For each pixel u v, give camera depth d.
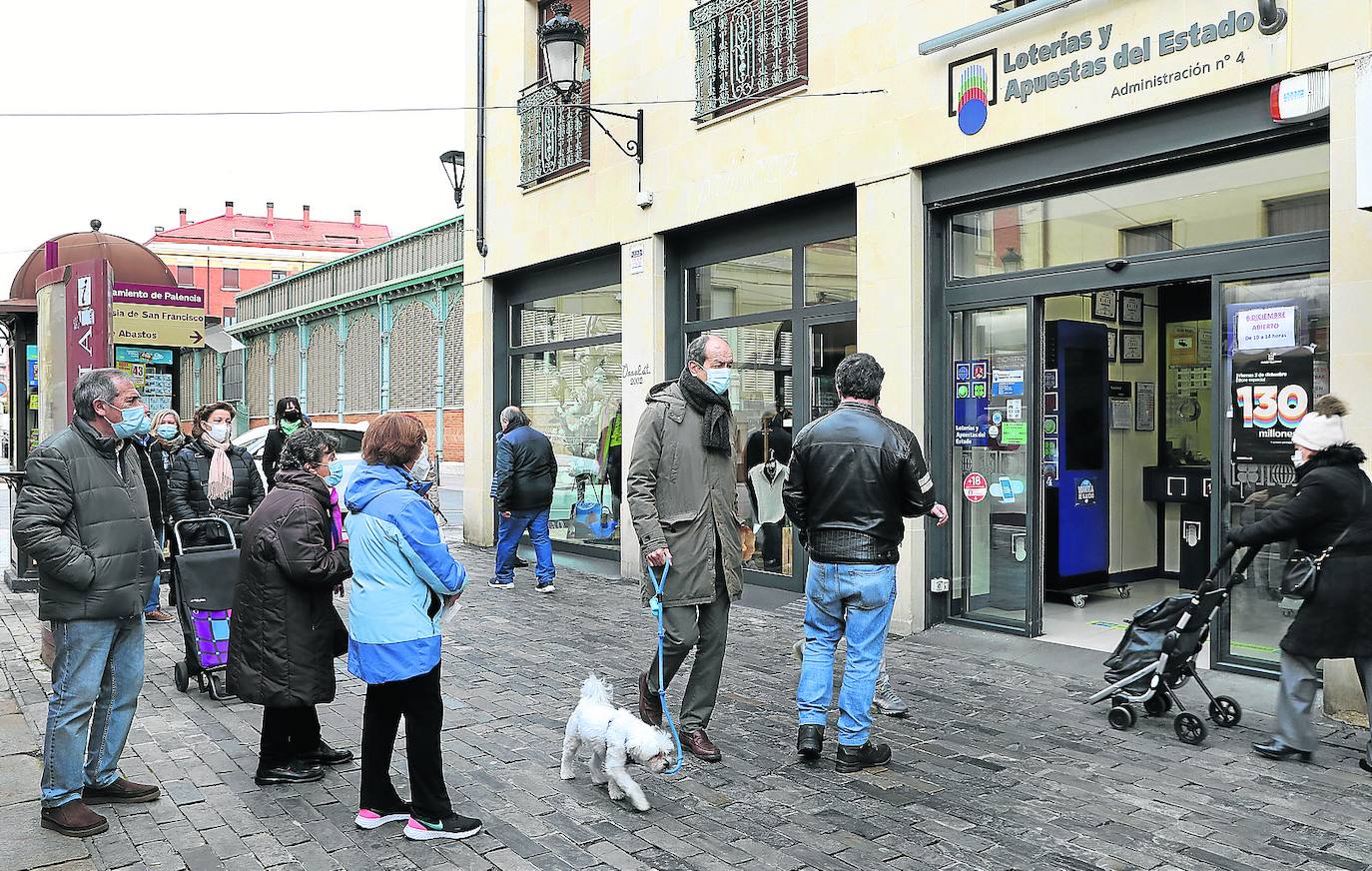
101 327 6.70
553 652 7.36
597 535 11.95
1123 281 6.65
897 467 4.75
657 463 5.02
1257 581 6.12
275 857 3.97
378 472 4.10
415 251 27.28
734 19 9.14
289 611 4.62
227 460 8.03
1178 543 9.63
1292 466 5.89
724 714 5.75
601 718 4.53
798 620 8.30
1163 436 9.69
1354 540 4.63
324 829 4.23
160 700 6.24
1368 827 4.09
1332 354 5.45
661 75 10.06
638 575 10.62
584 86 11.52
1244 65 5.76
